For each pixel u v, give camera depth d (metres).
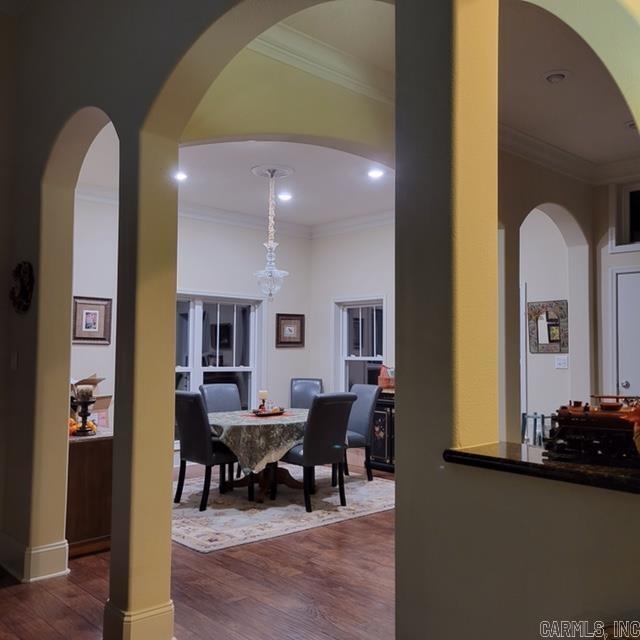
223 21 2.20
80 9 2.98
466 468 1.40
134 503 2.46
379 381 6.61
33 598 3.01
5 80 3.54
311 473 5.31
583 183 5.30
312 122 3.29
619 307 5.23
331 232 7.78
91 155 5.04
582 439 1.34
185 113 2.57
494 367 1.54
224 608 2.98
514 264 4.53
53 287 3.31
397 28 1.60
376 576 3.41
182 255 6.76
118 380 2.57
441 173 1.49
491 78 1.59
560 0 2.15
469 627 1.38
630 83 2.51
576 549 1.22
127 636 2.40
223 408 6.29
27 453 3.29
